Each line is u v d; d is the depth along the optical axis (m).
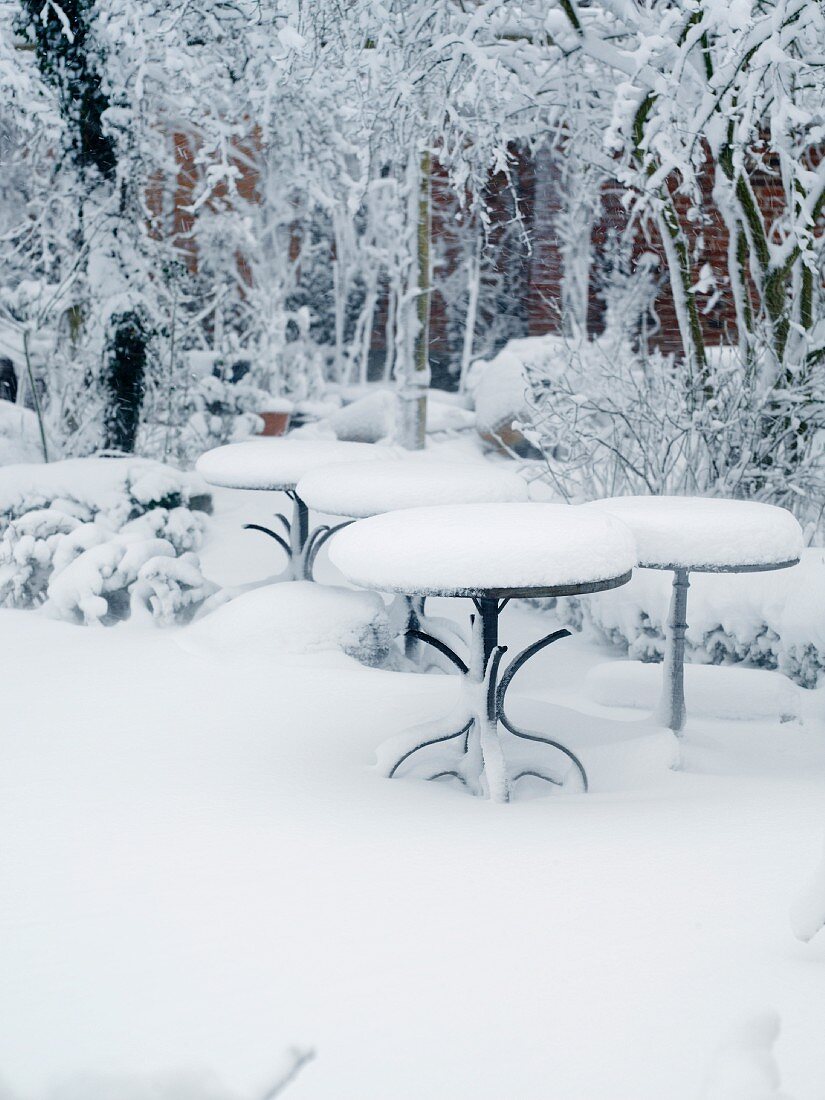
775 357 7.15
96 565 6.46
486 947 2.58
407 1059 2.13
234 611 5.83
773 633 5.56
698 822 3.42
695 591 5.78
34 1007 2.33
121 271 9.18
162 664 5.46
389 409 13.67
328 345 19.38
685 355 7.57
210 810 3.53
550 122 9.28
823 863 2.53
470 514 3.83
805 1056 2.13
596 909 2.78
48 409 10.30
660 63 7.13
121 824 3.41
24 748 4.23
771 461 7.02
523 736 3.88
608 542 3.63
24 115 9.69
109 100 8.89
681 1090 2.03
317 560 7.94
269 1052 2.15
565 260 15.27
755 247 7.42
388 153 8.57
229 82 9.27
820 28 6.70
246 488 5.90
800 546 4.16
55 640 6.00
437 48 7.37
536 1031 2.22
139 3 7.77
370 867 3.06
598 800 3.72
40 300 9.68
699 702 4.93
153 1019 2.28
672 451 7.55
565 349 8.27
